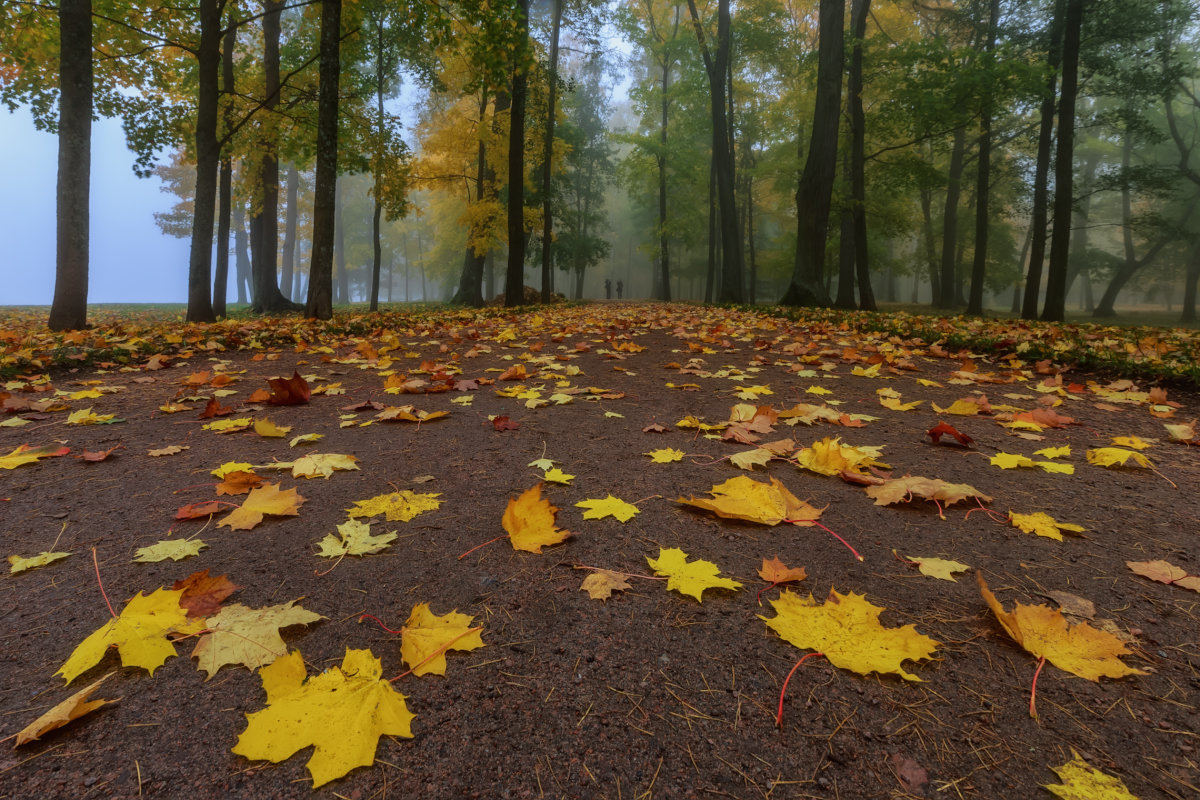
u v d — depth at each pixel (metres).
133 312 19.52
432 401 3.81
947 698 1.13
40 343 6.50
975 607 1.45
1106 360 5.35
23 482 2.32
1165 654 1.26
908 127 16.70
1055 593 1.50
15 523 1.93
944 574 1.59
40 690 1.14
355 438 2.94
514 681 1.18
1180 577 1.56
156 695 1.13
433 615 1.35
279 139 15.28
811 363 5.50
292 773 0.96
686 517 1.98
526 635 1.33
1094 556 1.71
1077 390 4.37
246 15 15.06
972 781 0.94
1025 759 0.99
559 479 2.27
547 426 3.17
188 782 0.94
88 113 8.33
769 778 0.95
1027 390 4.42
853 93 16.77
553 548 1.75
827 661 1.24
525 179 21.38
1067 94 14.11
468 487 2.26
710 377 4.80
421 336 8.10
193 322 10.35
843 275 19.94
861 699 1.13
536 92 18.55
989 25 19.06
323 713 1.05
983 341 6.57
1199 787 0.92
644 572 1.60
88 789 0.92
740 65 26.80
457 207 33.34
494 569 1.62
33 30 11.01
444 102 20.80
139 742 1.02
